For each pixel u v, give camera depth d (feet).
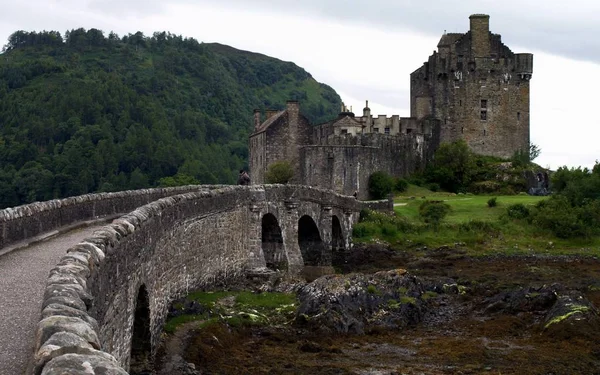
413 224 256.32
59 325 34.78
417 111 395.96
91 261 51.26
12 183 364.99
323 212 211.82
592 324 127.95
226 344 107.65
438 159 363.56
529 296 146.61
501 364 110.93
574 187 278.87
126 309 68.18
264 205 164.66
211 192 135.13
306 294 137.18
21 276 66.74
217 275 139.44
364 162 339.57
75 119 497.87
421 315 142.51
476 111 383.45
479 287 173.17
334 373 102.17
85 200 117.50
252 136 394.93
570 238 250.16
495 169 359.66
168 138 548.72
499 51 389.60
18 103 540.52
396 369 106.22
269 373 98.63
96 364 29.86
